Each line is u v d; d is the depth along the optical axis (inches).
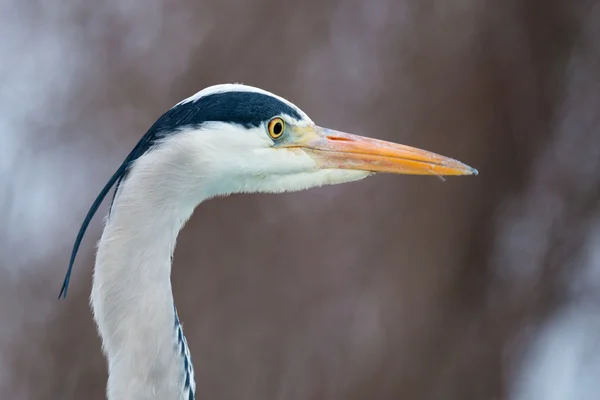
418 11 268.7
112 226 225.6
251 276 261.4
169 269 226.1
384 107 266.8
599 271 283.9
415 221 268.2
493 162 277.1
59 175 258.7
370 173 229.6
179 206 226.4
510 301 281.1
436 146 270.1
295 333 263.0
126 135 260.4
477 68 271.6
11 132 259.4
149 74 263.6
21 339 252.4
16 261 252.7
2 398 251.9
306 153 229.0
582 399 269.0
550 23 275.9
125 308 225.5
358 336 265.6
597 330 280.7
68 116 261.0
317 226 263.9
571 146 285.1
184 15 266.1
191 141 226.4
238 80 262.7
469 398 276.8
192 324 259.3
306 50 265.3
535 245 285.6
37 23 265.7
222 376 259.4
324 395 262.5
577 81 283.3
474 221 276.1
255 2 263.9
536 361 280.7
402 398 267.1
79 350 252.7
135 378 225.3
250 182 228.2
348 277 264.7
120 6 267.7
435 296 269.6
